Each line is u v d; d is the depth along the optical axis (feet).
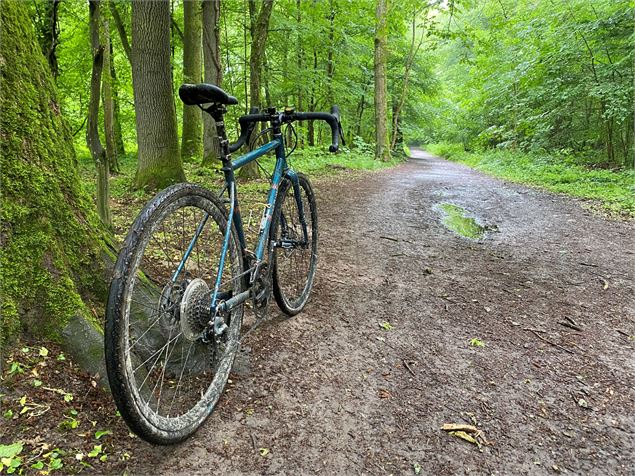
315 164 42.24
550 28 36.35
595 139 44.52
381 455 5.52
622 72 34.27
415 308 10.20
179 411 5.91
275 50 46.68
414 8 52.06
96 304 6.63
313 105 63.10
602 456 5.67
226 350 6.55
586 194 27.22
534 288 11.70
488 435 5.97
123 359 4.47
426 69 78.48
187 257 5.86
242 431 5.76
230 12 41.83
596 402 6.77
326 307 9.96
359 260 13.79
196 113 41.70
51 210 6.29
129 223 15.84
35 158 6.22
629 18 31.94
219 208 6.40
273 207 8.07
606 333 9.12
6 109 5.85
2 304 5.54
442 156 101.35
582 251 15.33
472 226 19.31
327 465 5.30
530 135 49.93
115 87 41.16
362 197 26.48
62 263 6.23
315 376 7.13
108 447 5.05
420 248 15.53
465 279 12.34
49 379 5.46
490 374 7.47
